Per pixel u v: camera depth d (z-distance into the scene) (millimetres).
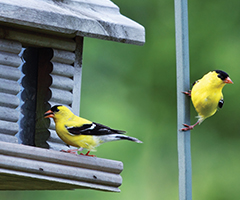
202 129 15430
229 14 15773
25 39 7566
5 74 7305
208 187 14875
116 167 7277
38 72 7918
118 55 15055
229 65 15250
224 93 15273
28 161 6633
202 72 15391
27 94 7871
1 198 13188
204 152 15289
